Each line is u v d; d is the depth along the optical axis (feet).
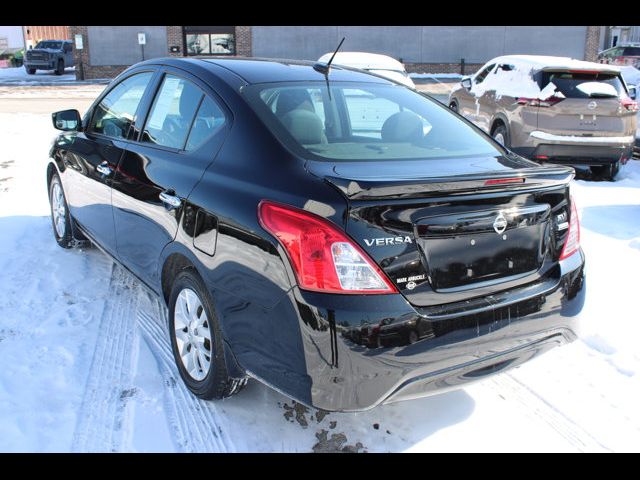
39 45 105.60
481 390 10.52
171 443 8.79
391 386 7.45
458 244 7.79
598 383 10.80
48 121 42.09
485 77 34.88
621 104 27.76
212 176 8.98
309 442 8.97
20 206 20.47
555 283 8.68
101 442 8.73
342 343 7.15
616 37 131.95
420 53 100.07
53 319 12.28
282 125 8.98
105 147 12.55
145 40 95.20
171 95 10.98
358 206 7.19
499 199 7.98
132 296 13.53
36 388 9.87
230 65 10.78
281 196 7.72
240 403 9.78
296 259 7.31
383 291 7.29
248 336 8.13
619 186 27.02
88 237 14.34
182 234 9.30
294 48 97.91
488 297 8.07
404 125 10.17
